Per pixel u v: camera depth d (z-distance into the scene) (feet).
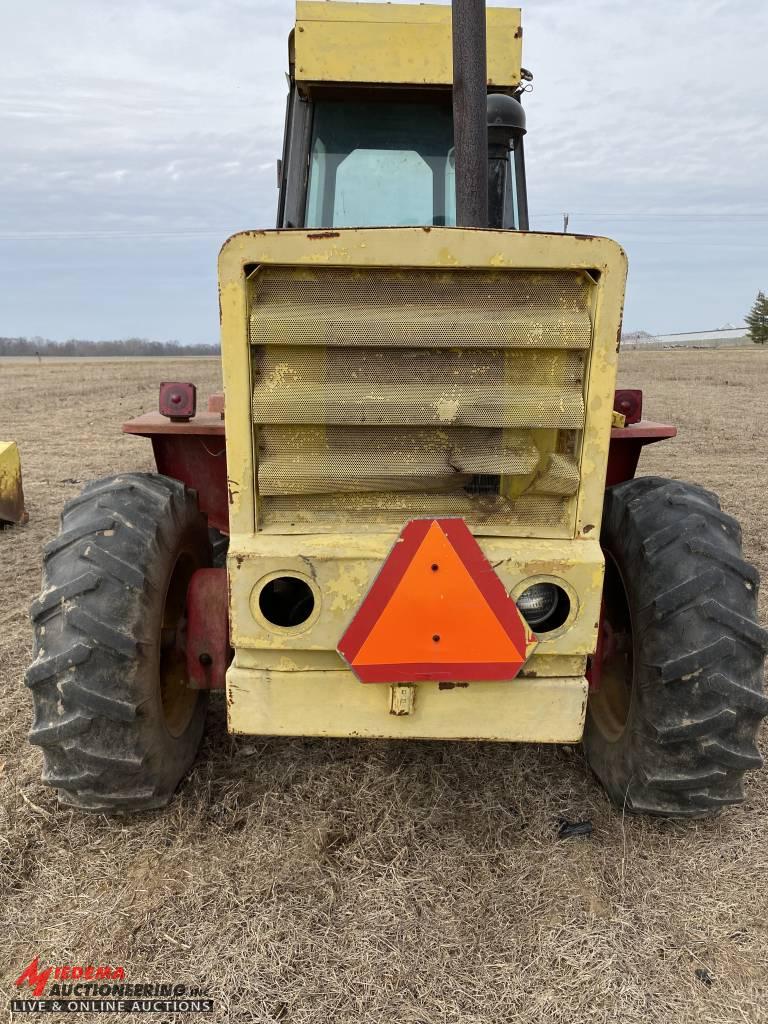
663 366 114.73
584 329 7.25
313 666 7.89
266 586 8.18
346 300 7.21
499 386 7.45
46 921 7.76
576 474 7.59
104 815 9.29
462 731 7.95
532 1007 6.86
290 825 9.20
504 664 7.56
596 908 7.98
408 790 9.95
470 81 8.99
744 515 25.12
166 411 9.80
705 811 8.71
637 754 8.68
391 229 6.95
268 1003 6.88
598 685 9.58
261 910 7.89
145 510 8.80
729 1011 6.85
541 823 9.31
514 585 7.56
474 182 9.20
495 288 7.23
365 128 12.87
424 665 7.54
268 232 6.97
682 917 7.89
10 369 122.31
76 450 38.27
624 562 8.99
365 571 7.50
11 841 8.83
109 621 7.99
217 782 10.07
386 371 7.40
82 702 7.89
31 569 19.10
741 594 8.21
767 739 11.22
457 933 7.65
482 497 7.85
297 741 11.14
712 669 8.00
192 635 9.09
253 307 7.18
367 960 7.31
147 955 7.39
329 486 7.65
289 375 7.39
